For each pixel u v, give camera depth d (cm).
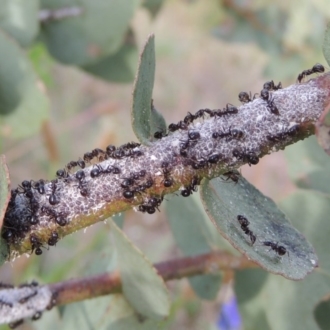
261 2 47
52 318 29
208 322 50
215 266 28
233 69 72
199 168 21
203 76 73
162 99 73
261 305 28
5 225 21
